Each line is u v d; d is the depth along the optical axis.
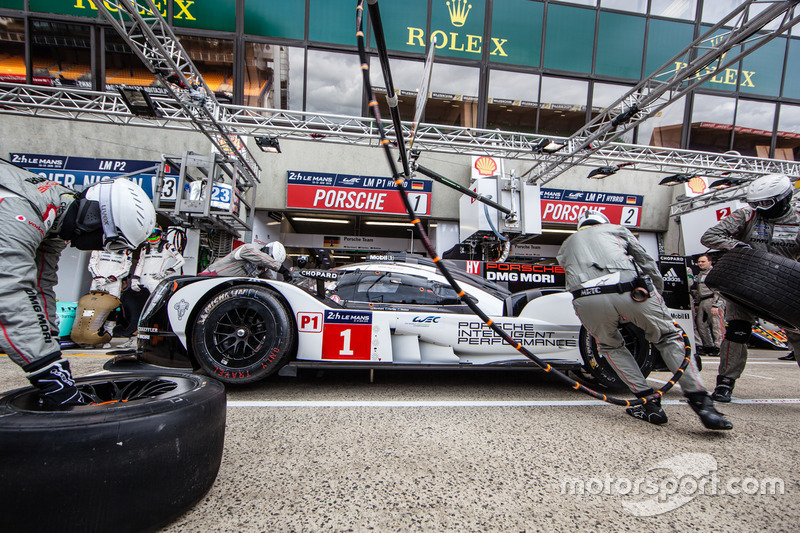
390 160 1.85
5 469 0.92
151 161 7.42
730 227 2.55
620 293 2.07
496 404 2.46
